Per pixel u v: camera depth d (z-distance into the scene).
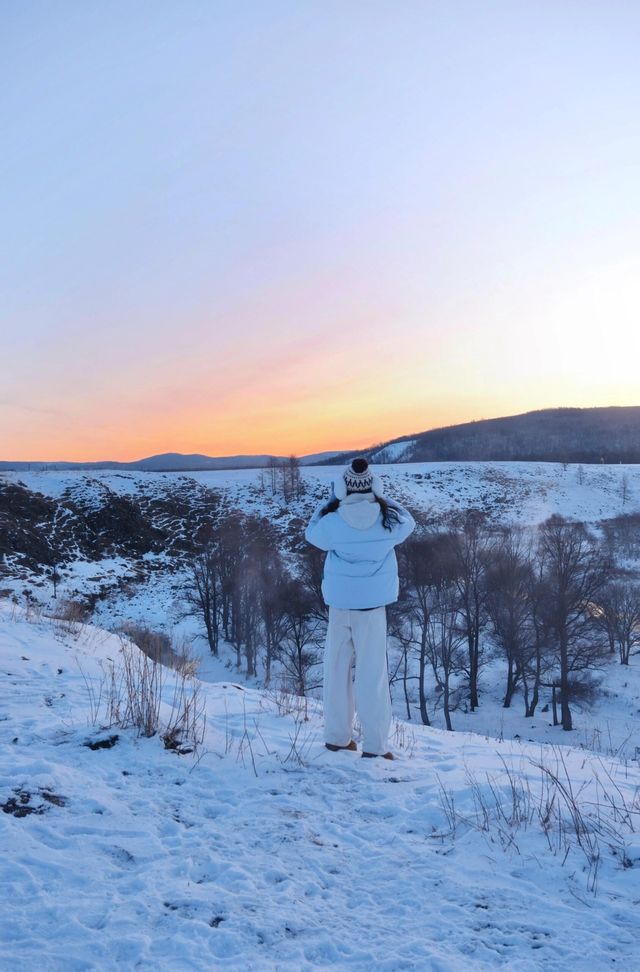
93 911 2.87
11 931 2.68
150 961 2.56
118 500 79.38
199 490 89.12
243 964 2.56
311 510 84.62
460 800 4.42
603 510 94.69
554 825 3.96
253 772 4.87
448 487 101.62
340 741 5.58
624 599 43.38
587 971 2.55
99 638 10.88
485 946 2.74
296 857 3.54
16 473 84.06
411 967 2.59
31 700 6.23
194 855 3.48
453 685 41.38
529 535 61.28
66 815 3.84
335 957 2.66
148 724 5.42
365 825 4.02
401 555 39.97
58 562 63.41
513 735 32.75
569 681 34.31
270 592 41.91
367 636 5.44
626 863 3.47
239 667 44.91
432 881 3.31
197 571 54.19
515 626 36.44
